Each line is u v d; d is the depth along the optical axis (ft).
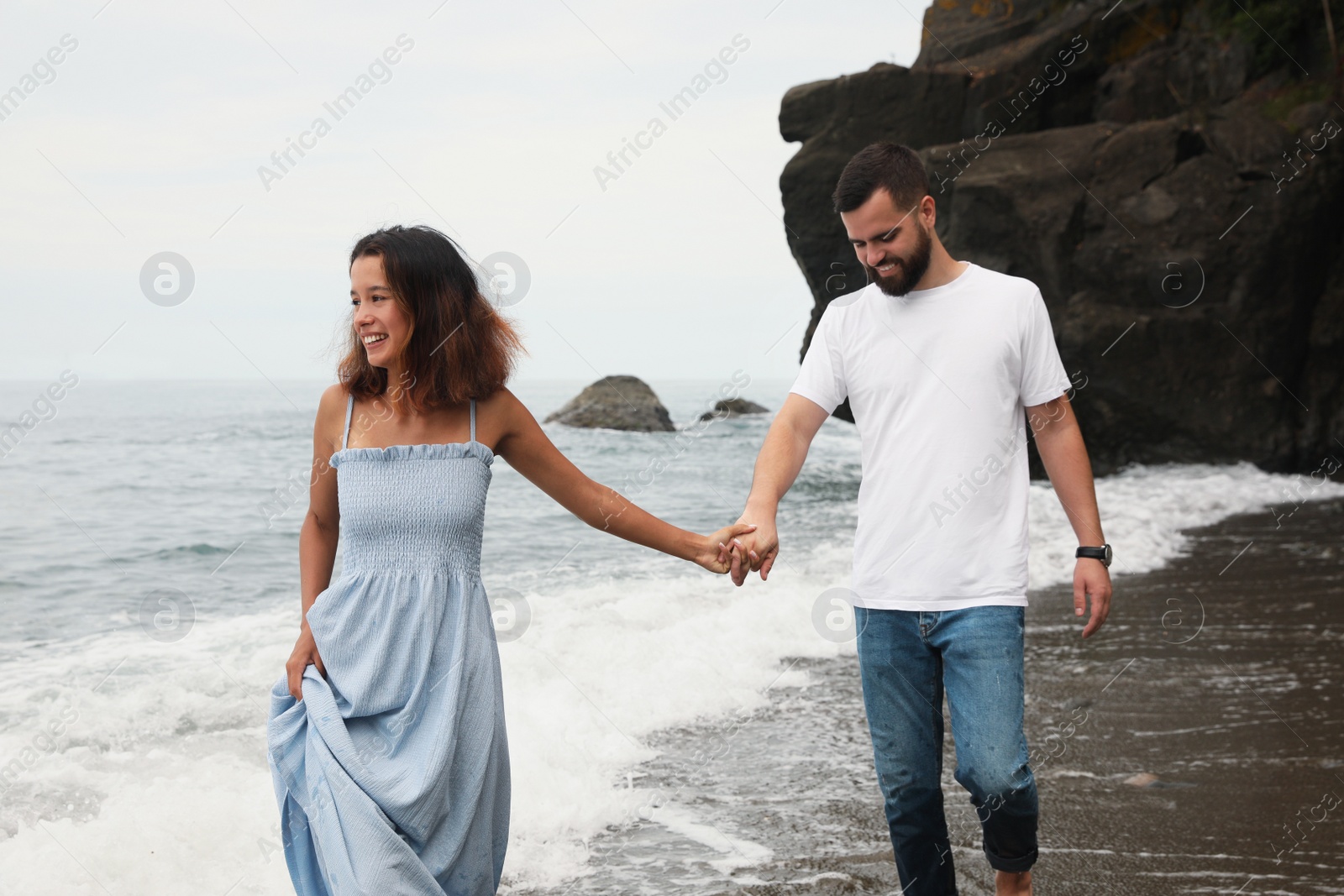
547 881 9.04
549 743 11.90
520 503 30.99
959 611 7.16
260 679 15.14
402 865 5.81
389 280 6.58
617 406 54.60
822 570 21.94
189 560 24.11
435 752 6.15
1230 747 11.92
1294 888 8.55
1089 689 14.28
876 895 8.77
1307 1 46.73
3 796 10.61
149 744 12.35
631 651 15.69
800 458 8.05
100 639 17.16
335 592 6.55
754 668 15.53
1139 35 49.55
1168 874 8.82
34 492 35.01
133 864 9.16
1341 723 12.66
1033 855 7.24
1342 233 42.91
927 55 51.57
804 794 11.05
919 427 7.36
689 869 9.28
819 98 46.50
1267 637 16.78
